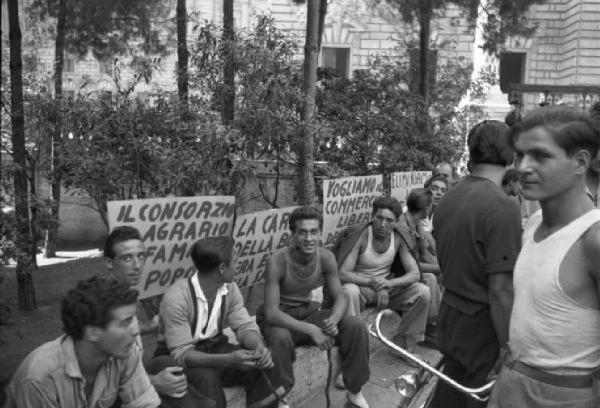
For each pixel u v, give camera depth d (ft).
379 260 16.69
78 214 46.32
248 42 21.24
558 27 73.82
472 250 9.16
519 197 18.70
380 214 16.40
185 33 31.53
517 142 6.57
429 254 18.80
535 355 6.64
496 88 64.69
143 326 12.85
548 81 74.54
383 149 30.58
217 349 11.83
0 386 18.08
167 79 60.70
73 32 45.85
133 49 47.67
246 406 12.46
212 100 21.24
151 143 17.72
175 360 10.81
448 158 35.86
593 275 6.18
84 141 18.85
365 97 31.91
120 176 18.35
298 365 14.15
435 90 41.29
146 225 13.42
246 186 24.40
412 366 16.38
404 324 17.03
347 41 68.95
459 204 9.45
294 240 13.35
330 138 28.45
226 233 15.11
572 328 6.34
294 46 22.02
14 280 35.14
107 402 8.25
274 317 12.94
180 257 14.23
